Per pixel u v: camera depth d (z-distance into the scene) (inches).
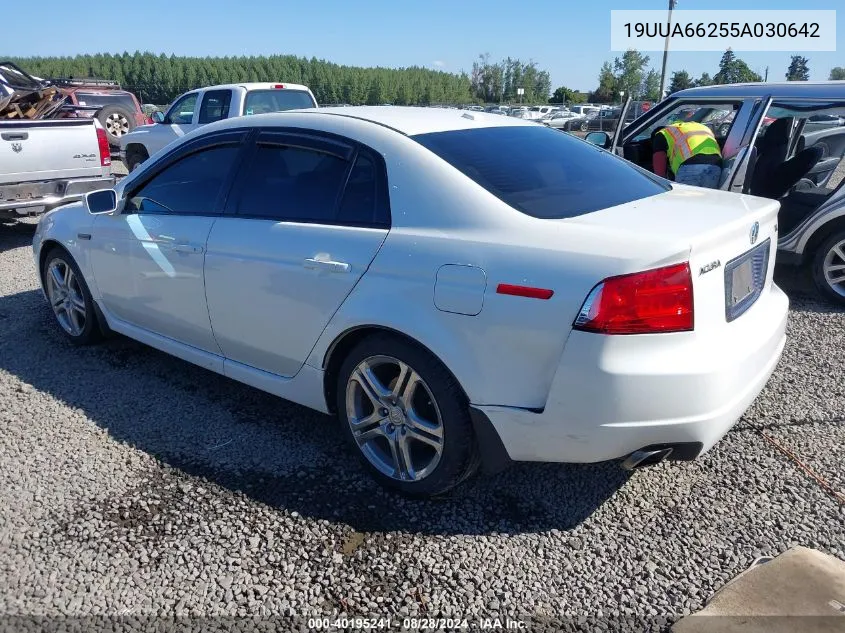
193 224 140.3
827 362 171.3
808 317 206.5
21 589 96.5
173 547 104.9
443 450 108.0
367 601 94.7
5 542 105.7
